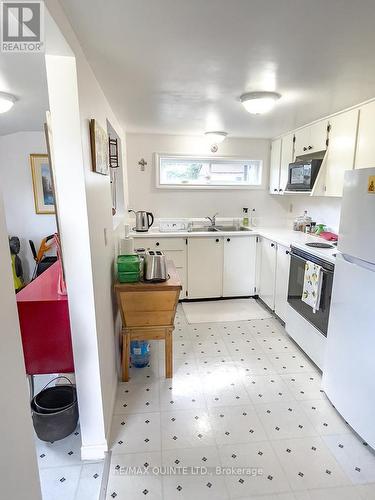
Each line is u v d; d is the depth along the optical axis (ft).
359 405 5.69
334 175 8.87
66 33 3.85
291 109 8.46
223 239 12.25
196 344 9.30
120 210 11.14
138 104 8.07
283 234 11.50
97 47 4.72
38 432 5.63
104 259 6.21
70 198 4.58
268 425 6.19
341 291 6.15
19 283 12.12
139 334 7.45
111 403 6.41
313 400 6.90
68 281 4.84
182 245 12.06
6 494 2.27
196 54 5.04
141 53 4.97
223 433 5.98
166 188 13.28
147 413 6.50
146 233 11.95
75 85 4.33
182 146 13.02
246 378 7.67
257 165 13.91
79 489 4.91
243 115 9.25
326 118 9.19
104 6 3.64
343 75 5.99
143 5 3.63
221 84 6.51
